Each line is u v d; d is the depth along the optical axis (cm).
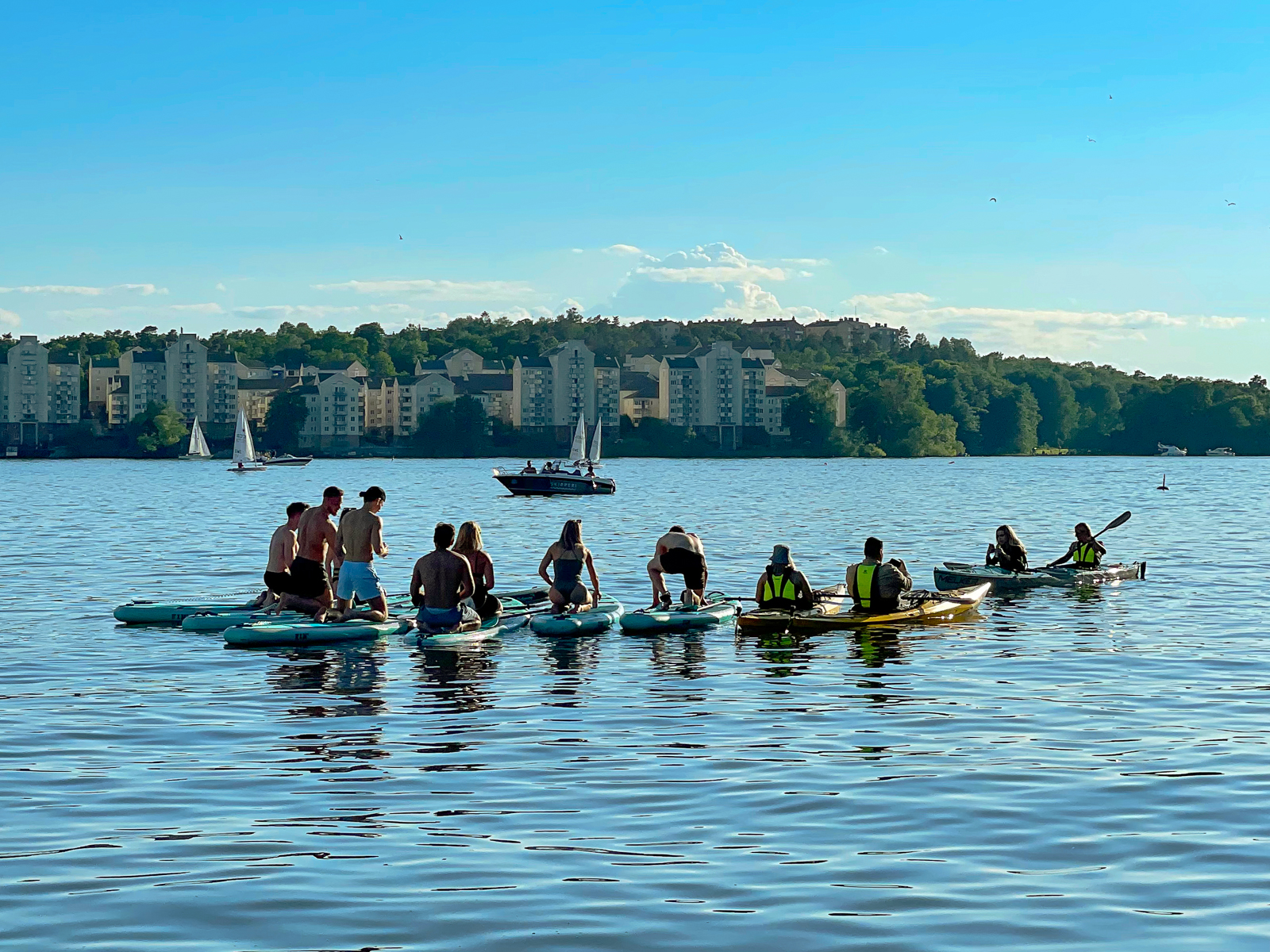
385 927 825
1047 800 1097
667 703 1527
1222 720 1421
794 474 13575
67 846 979
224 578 2983
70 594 2642
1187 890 882
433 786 1148
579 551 2195
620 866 935
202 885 898
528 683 1659
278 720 1430
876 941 802
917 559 3488
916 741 1321
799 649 1928
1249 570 3083
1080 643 1980
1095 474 13488
